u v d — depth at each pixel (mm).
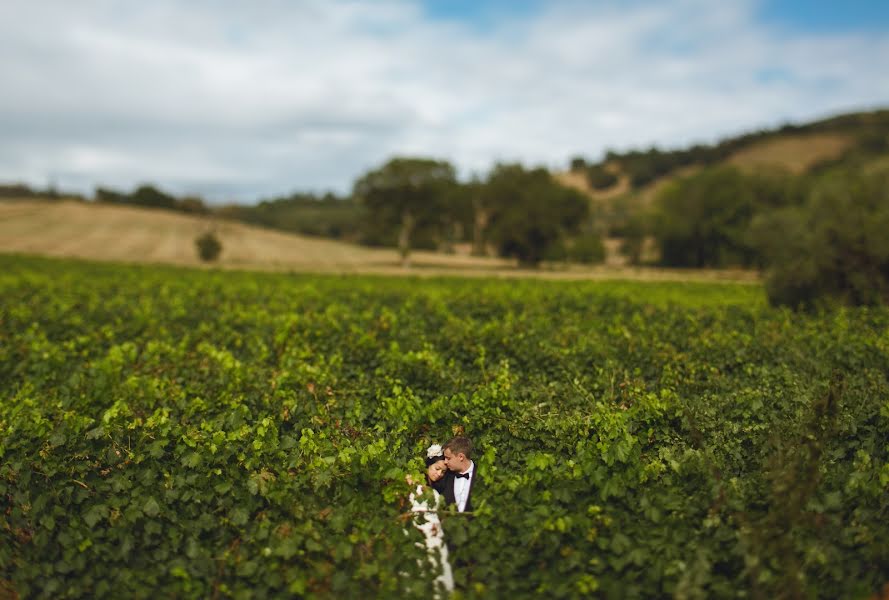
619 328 14500
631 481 5914
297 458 6430
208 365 11219
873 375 9727
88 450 6719
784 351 11992
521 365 11305
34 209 102562
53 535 5977
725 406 8242
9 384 11414
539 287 32281
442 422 7816
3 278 31484
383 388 9281
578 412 7473
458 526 5293
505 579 5074
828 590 4785
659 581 4883
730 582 4871
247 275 42688
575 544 5223
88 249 73062
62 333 15828
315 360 11586
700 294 30641
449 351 12055
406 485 5730
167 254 73688
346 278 40781
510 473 6254
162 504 5988
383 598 4902
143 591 5383
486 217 86000
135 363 12047
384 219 77750
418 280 39969
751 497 5613
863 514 5266
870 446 6781
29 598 5617
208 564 5484
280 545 5309
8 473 6402
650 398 7617
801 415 7281
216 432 6945
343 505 5871
